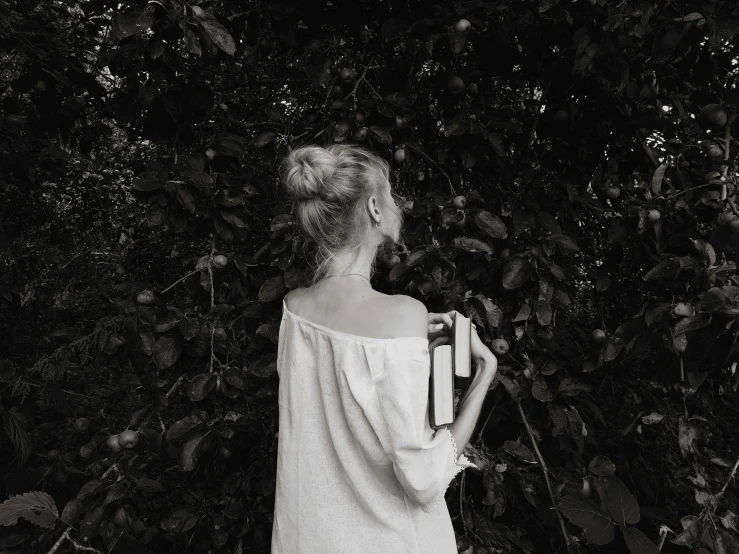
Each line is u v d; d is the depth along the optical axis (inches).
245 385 61.2
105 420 78.2
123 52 58.5
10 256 142.3
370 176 39.9
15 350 122.6
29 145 93.5
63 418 103.5
